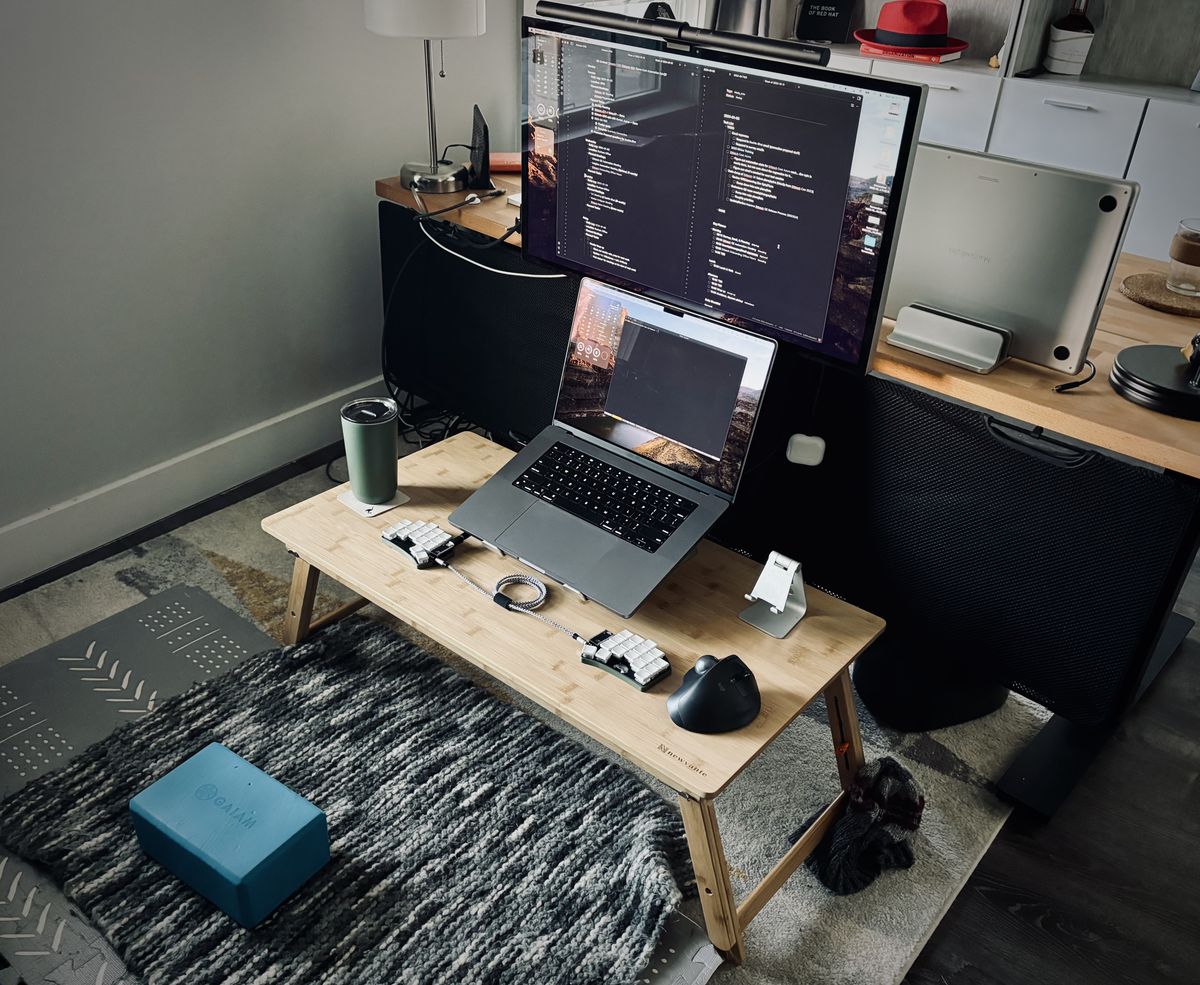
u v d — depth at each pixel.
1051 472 1.66
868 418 1.84
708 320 1.73
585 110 1.75
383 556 1.76
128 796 1.73
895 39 3.44
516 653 1.55
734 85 1.54
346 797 1.74
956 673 1.99
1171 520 1.56
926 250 1.69
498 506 1.80
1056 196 1.51
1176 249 1.92
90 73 2.01
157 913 1.54
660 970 1.51
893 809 1.72
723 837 1.74
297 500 2.57
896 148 1.41
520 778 1.80
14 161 1.97
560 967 1.49
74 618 2.13
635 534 1.70
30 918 1.54
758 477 2.04
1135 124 3.11
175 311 2.34
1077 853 1.75
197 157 2.25
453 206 2.30
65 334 2.17
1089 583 1.69
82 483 2.31
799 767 1.88
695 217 1.70
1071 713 1.82
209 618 2.14
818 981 1.51
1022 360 1.68
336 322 2.72
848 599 2.05
